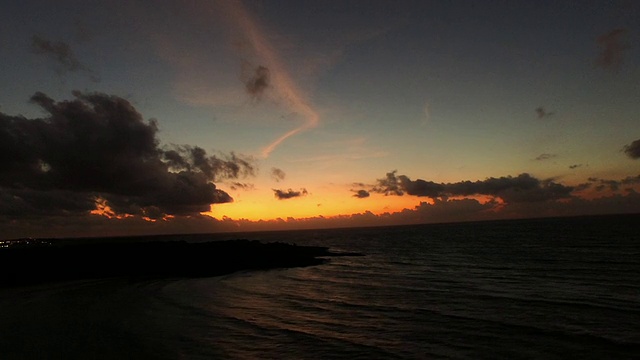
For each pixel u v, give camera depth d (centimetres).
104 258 4966
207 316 2189
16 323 2019
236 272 4566
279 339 1725
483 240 9131
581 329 1798
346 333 1822
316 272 4459
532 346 1580
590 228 11656
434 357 1480
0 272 4044
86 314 2234
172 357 1480
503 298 2592
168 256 5297
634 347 1528
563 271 3747
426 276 3834
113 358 1470
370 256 6312
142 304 2550
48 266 4419
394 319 2092
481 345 1612
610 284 2977
